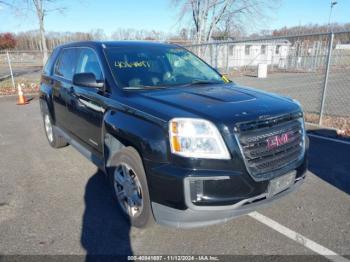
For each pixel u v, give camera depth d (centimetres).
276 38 844
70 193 403
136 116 300
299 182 316
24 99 1158
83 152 436
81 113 418
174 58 434
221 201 257
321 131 685
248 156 262
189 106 284
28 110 1015
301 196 388
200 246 294
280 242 298
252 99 310
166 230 319
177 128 261
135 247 293
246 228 321
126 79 365
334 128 696
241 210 268
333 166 483
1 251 287
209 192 255
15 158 539
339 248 289
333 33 687
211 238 305
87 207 366
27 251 287
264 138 272
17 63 3281
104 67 380
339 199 381
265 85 1645
